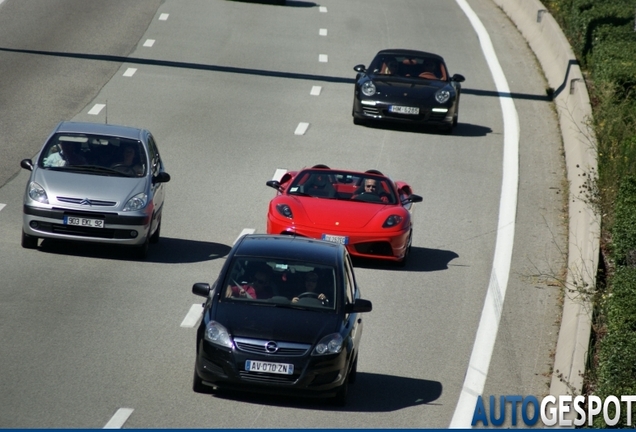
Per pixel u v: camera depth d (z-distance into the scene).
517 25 108.44
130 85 78.88
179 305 39.19
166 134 68.19
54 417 27.02
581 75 77.62
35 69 80.56
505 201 59.72
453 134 74.06
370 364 34.66
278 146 67.75
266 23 103.31
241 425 27.52
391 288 44.00
